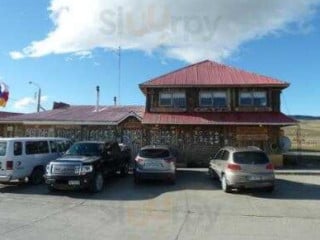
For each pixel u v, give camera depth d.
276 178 20.84
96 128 28.30
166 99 27.84
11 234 9.34
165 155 18.22
